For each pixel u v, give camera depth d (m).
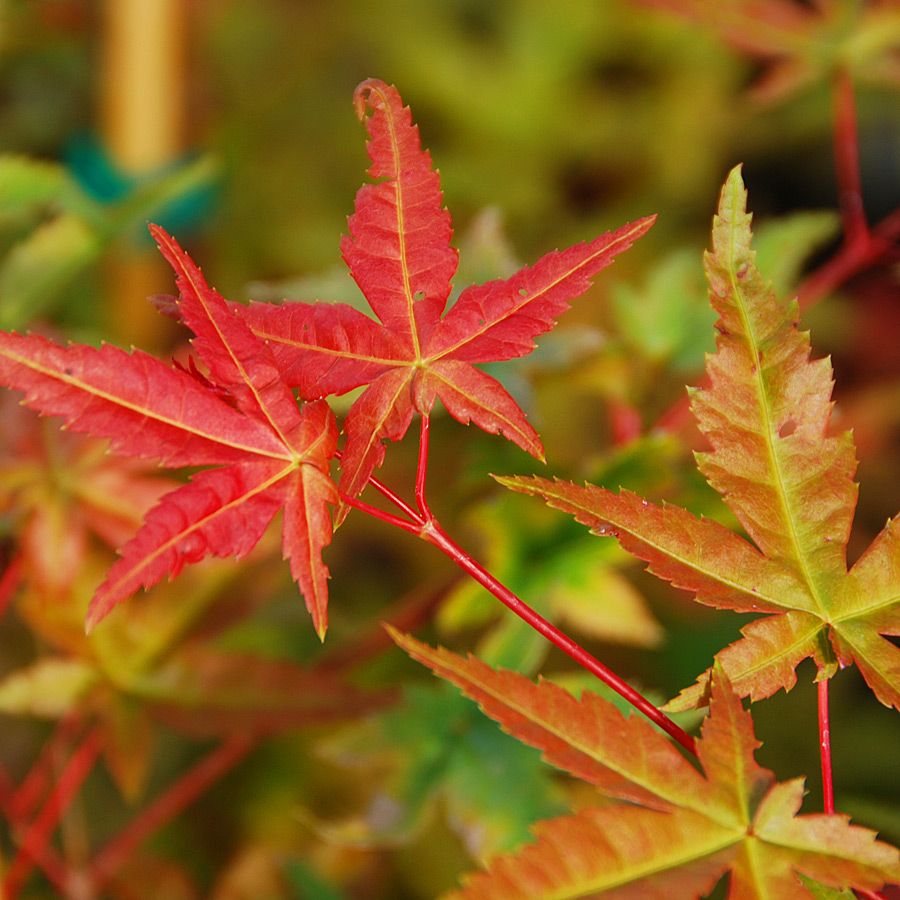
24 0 0.68
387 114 0.36
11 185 0.46
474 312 0.36
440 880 0.57
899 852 0.34
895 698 0.35
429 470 0.64
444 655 0.35
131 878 0.51
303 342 0.36
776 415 0.36
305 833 0.57
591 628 0.45
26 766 0.58
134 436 0.35
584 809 0.34
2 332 0.35
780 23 0.51
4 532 0.44
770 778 0.35
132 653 0.44
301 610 0.56
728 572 0.36
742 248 0.36
